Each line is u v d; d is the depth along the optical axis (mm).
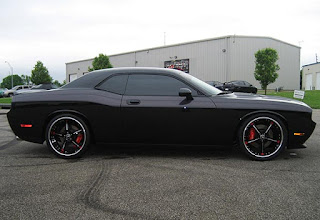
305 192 2348
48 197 2273
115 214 1963
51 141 3559
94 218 1903
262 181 2627
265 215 1932
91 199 2227
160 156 3621
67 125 3553
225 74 28281
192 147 3523
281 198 2223
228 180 2660
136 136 3504
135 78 3635
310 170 2980
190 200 2195
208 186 2502
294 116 3340
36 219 1897
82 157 3607
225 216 1922
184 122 3400
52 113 3533
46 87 14406
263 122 3391
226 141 3432
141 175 2830
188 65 31312
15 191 2412
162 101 3436
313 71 39469
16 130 3633
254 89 22016
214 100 3422
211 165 3182
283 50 31438
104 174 2873
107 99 3502
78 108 3502
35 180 2697
